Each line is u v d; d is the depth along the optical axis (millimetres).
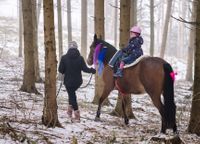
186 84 26938
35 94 14250
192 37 29688
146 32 69062
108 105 14250
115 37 38875
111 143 7242
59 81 21344
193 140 8312
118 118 11156
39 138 6457
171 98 8664
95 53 10797
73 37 53656
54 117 7707
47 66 7602
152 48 27516
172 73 8812
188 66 30062
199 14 8617
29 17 14508
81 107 12727
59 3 24969
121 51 9961
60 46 25109
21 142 5992
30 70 14500
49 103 7672
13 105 10352
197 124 9031
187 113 13336
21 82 17766
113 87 10242
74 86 9977
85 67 10328
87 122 9648
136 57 9484
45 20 7500
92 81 24531
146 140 7754
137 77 9250
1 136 6113
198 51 8844
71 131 7746
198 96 8945
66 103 13195
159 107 8859
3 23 54438
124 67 9500
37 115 9086
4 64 26688
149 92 9008
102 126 9305
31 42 14547
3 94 12812
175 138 7500
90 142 6828
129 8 11586
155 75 8906
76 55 10234
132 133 8711
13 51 39156
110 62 10078
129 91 9633
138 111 13609
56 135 7031
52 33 7539
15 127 7012
